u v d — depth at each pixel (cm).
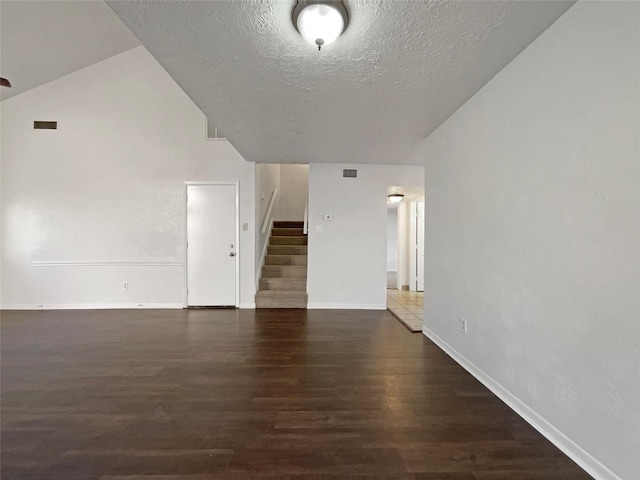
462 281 258
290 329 366
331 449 155
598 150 134
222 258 479
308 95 243
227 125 311
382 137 344
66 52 431
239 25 162
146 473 139
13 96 463
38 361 268
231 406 196
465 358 254
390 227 1180
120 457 149
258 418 182
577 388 145
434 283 318
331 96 244
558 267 156
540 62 168
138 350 295
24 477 136
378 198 475
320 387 221
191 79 220
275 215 719
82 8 382
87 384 225
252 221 477
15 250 467
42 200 467
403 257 687
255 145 381
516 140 189
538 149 170
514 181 191
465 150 253
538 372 170
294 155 430
